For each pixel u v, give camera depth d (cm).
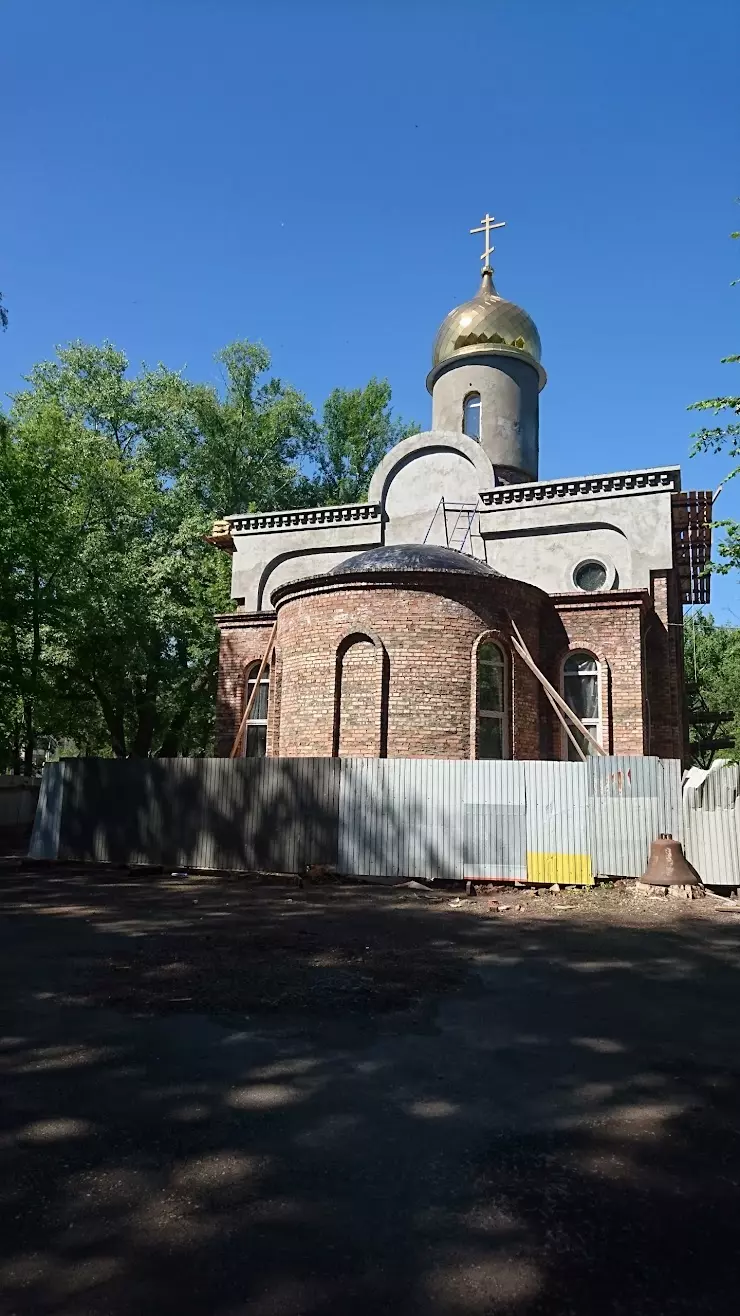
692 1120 462
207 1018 640
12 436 2552
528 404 2745
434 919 1065
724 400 1355
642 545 2084
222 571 3017
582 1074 530
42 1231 343
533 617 1856
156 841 1537
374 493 2398
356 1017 645
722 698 4016
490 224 2864
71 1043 582
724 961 848
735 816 1281
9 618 2458
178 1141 429
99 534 2914
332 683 1706
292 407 4075
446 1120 458
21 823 2966
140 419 3703
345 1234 342
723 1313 295
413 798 1391
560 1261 324
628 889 1266
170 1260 323
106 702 3212
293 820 1444
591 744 1708
